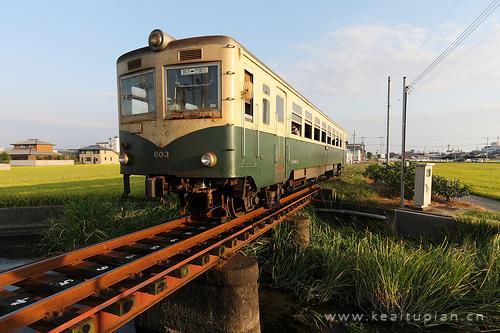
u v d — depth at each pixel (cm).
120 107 639
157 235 557
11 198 1273
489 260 674
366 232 880
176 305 505
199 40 548
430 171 1091
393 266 619
